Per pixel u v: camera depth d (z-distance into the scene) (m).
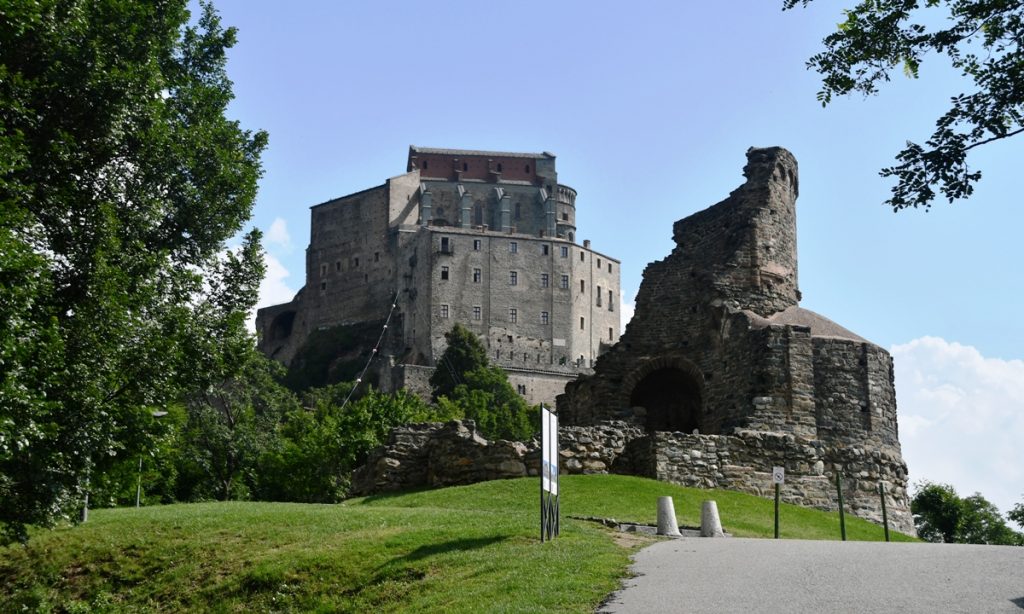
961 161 24.33
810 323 47.16
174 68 38.78
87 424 28.36
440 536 26.48
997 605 16.25
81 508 32.16
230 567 27.48
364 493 43.03
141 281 32.03
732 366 46.00
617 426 43.41
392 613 21.16
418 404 99.06
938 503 78.69
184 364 34.03
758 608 16.98
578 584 19.73
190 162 36.28
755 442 41.66
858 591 17.66
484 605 19.38
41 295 28.20
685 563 21.17
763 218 49.00
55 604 27.81
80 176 32.78
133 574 28.64
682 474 39.84
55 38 30.69
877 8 25.72
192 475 77.25
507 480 38.28
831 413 44.00
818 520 37.09
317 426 88.62
